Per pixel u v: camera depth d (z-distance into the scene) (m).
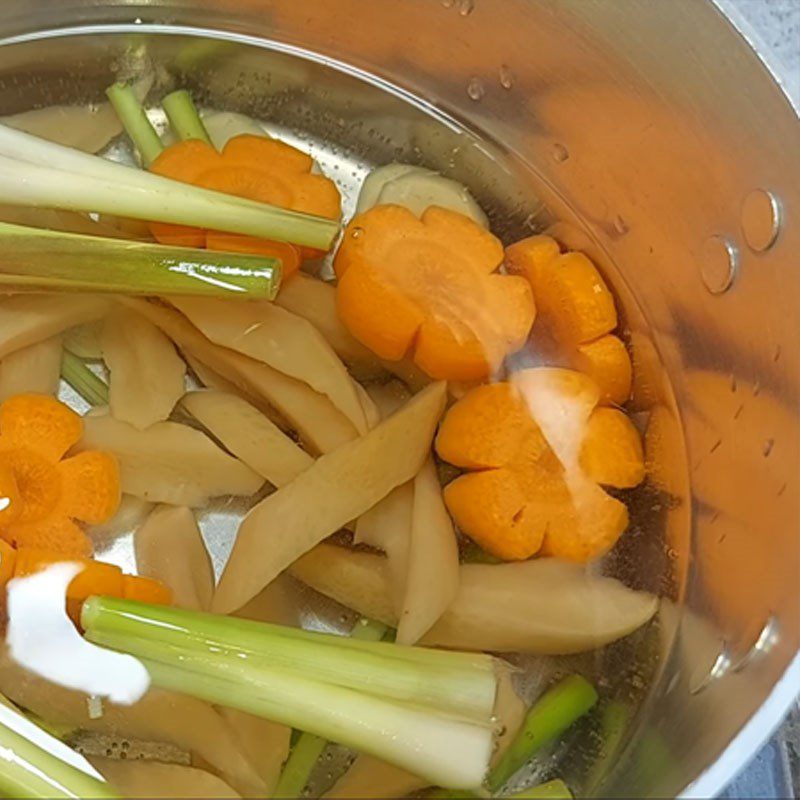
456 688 0.20
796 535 0.19
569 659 0.22
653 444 0.24
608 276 0.25
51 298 0.23
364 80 0.26
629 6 0.21
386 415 0.23
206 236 0.23
